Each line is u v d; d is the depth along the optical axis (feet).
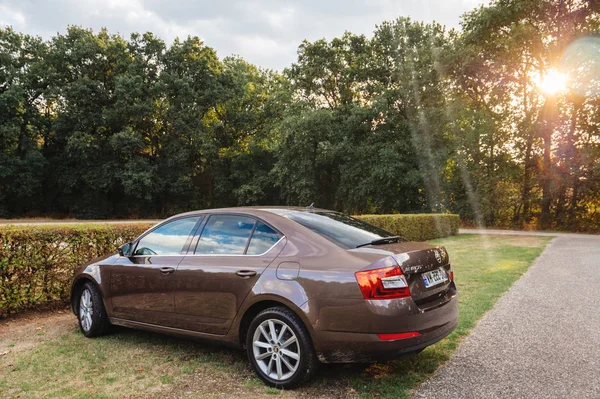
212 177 152.05
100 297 16.49
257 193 134.41
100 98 130.11
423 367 12.88
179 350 14.84
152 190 131.54
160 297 14.32
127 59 132.46
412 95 104.94
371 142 108.58
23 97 122.31
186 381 12.08
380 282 10.49
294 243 12.21
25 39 132.36
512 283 26.66
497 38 96.43
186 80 130.11
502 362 13.32
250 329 12.10
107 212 141.79
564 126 93.50
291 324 11.30
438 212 102.22
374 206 113.70
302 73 118.01
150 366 13.29
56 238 20.77
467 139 95.66
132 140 123.75
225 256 13.19
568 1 90.33
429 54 104.88
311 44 119.44
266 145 139.03
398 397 10.82
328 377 12.21
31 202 136.15
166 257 14.57
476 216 99.86
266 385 11.78
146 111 125.39
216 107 145.07
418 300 11.12
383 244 12.44
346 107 114.42
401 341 10.48
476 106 107.04
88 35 133.90
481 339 15.65
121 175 126.93
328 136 111.04
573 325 17.44
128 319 15.37
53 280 20.81
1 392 11.44
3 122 121.19
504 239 65.10
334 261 11.24
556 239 64.80
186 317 13.62
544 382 11.76
